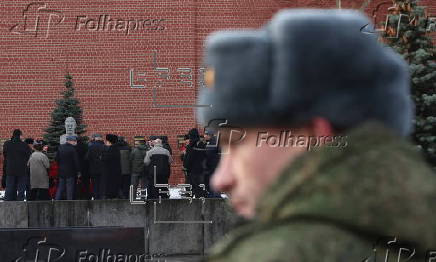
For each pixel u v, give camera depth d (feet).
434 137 137.69
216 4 241.76
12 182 172.14
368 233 8.63
